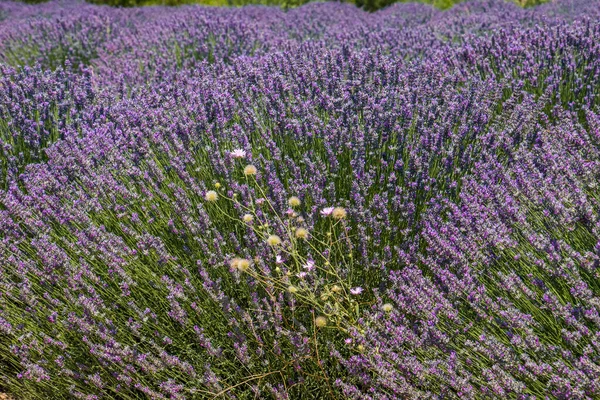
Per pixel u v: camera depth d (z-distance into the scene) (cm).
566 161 300
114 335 257
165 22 818
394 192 319
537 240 247
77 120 418
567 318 219
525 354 215
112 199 312
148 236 276
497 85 401
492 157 329
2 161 394
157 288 275
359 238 290
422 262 283
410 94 384
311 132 354
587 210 256
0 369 267
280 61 453
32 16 1086
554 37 485
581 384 201
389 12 1030
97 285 278
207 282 257
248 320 246
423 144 338
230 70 468
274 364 255
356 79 403
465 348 236
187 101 412
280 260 253
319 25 832
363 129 352
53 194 318
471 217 283
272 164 328
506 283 242
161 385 234
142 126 363
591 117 330
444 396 217
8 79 442
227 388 235
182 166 325
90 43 759
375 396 230
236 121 393
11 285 266
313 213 292
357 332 236
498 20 701
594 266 236
